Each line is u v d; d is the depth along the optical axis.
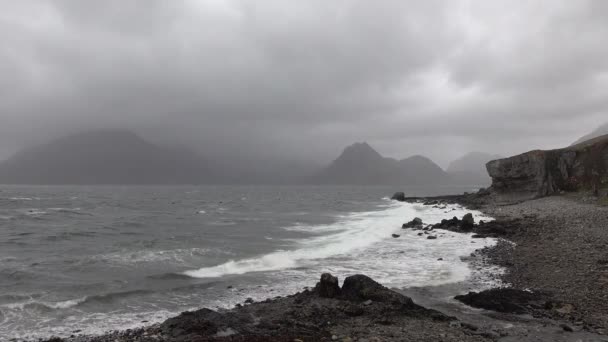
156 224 43.78
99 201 92.31
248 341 10.90
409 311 13.09
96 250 26.28
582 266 17.73
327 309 13.45
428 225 36.53
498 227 31.44
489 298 14.17
